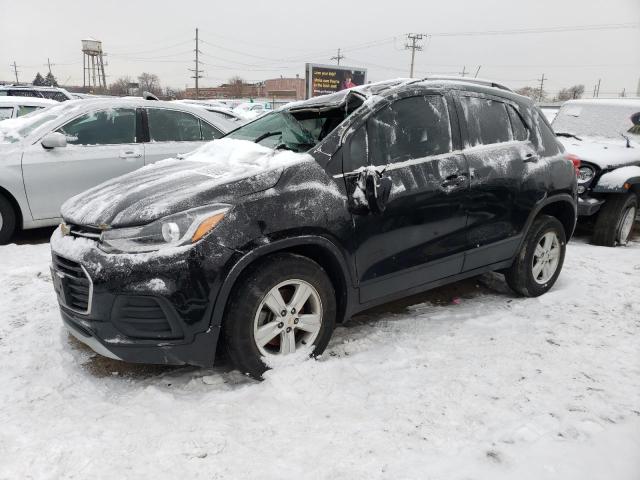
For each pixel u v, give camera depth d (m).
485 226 3.91
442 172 3.61
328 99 3.96
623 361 3.29
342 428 2.54
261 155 3.37
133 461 2.29
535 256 4.39
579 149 6.88
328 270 3.31
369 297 3.41
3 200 5.63
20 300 4.21
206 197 2.87
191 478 2.20
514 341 3.55
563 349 3.44
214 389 2.96
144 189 3.11
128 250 2.76
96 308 2.79
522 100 4.42
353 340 3.58
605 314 4.07
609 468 2.27
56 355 3.35
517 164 4.08
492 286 4.82
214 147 3.88
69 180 5.85
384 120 3.47
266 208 2.92
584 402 2.79
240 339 2.87
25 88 14.40
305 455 2.34
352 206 3.20
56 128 5.88
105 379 3.11
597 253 6.08
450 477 2.20
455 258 3.78
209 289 2.75
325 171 3.19
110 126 6.16
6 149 5.63
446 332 3.72
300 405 2.75
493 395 2.85
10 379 3.05
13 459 2.31
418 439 2.47
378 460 2.31
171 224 2.74
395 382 2.99
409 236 3.47
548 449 2.39
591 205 6.34
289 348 3.08
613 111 7.87
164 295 2.68
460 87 3.96
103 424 2.57
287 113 4.14
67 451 2.35
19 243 6.12
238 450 2.37
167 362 2.81
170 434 2.48
